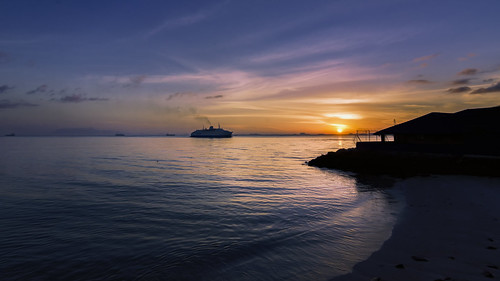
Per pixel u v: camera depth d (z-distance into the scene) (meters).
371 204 15.84
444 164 27.52
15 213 15.33
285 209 15.61
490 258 7.55
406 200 16.16
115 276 7.83
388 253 8.36
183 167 42.25
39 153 76.62
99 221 13.62
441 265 7.25
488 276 6.53
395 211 13.74
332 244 9.64
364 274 7.12
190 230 12.01
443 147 30.23
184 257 9.00
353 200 17.44
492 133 27.16
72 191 22.28
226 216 14.30
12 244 10.51
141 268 8.29
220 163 49.22
